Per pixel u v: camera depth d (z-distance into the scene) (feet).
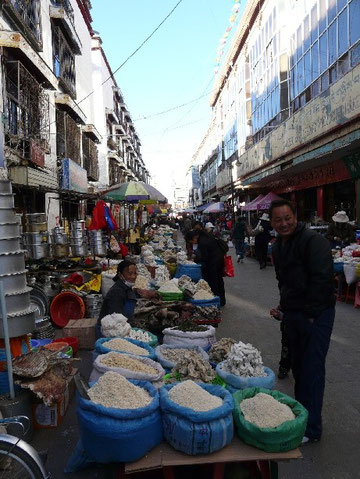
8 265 12.96
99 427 8.47
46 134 44.16
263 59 74.84
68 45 63.16
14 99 36.76
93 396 9.37
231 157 123.85
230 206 126.72
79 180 60.08
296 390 12.57
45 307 24.20
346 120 37.65
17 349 13.25
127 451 8.43
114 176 119.65
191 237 29.25
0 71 33.30
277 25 65.05
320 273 11.52
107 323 14.49
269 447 8.55
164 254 44.86
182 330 15.51
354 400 14.48
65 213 57.62
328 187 56.90
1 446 8.46
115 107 149.38
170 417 8.83
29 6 43.73
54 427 12.90
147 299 20.24
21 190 33.81
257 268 52.08
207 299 21.25
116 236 37.73
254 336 22.39
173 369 12.09
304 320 11.91
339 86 39.06
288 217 11.94
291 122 53.83
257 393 10.06
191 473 9.43
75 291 25.02
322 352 11.72
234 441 8.98
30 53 37.09
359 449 11.60
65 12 55.57
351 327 23.66
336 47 44.68
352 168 44.47
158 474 9.38
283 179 73.56
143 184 45.37
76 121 66.80
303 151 50.34
